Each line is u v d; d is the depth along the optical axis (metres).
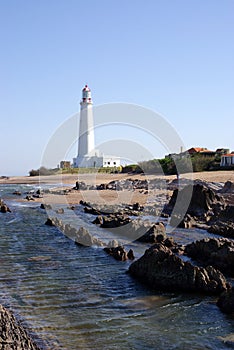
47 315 12.50
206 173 57.94
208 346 10.65
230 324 11.96
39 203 47.34
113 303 13.62
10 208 42.25
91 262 19.06
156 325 11.92
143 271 15.96
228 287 14.45
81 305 13.43
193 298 14.03
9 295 14.25
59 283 15.75
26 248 22.30
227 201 35.47
